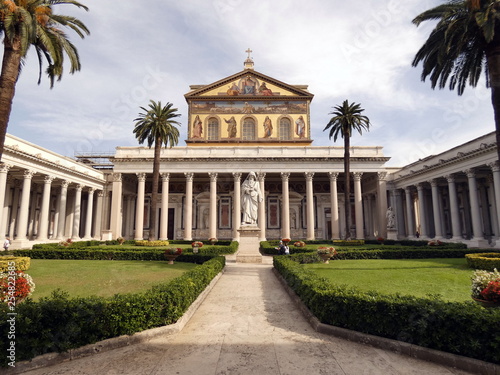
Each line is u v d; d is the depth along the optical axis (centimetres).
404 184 4772
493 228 3834
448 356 588
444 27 1747
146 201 5462
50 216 4800
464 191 4366
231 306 1025
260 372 559
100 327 664
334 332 746
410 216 4659
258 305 1038
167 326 766
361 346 680
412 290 1127
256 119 5256
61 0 1783
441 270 1634
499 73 1520
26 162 3409
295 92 5338
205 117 5253
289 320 871
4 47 1505
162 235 4569
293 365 588
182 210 5416
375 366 586
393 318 678
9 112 1474
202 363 597
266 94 5316
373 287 1178
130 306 716
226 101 5303
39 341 602
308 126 5241
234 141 5156
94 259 2328
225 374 551
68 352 618
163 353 644
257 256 2220
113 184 4709
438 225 3953
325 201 5488
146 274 1544
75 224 4425
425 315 627
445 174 3769
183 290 870
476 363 559
